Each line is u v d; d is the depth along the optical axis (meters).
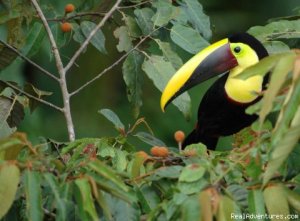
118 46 10.47
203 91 16.69
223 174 6.89
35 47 10.82
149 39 10.59
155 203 7.50
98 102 18.00
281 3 18.62
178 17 10.41
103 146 8.40
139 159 7.72
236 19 18.59
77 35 10.85
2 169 6.72
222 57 11.12
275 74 6.44
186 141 12.29
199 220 6.58
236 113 11.68
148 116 17.39
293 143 6.46
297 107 6.44
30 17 10.69
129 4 11.15
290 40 11.52
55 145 9.11
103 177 6.98
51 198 7.56
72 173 7.22
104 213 7.10
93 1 11.20
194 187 6.88
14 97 10.07
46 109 17.06
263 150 7.23
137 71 10.45
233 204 6.68
